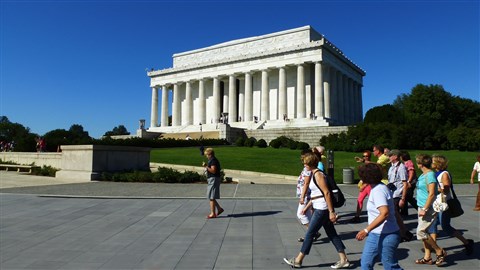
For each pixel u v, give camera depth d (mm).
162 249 8922
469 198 19188
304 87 72875
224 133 66312
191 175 25531
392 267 6082
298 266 7609
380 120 66312
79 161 27094
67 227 11297
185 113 90125
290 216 13336
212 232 10773
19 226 11391
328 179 8031
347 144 53000
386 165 12789
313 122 67562
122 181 25250
